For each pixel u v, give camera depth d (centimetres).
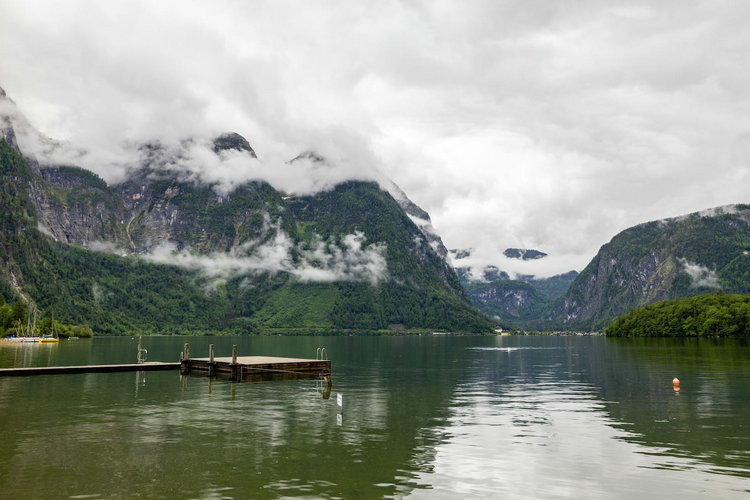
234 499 2220
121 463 2750
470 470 2658
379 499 2234
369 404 4828
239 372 7112
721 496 2284
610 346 18500
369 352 15275
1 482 2430
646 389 5922
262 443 3209
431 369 8988
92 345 19025
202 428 3653
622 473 2609
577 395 5459
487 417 4144
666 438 3372
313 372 7744
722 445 3178
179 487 2370
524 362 10762
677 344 18525
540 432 3556
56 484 2405
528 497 2275
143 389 5747
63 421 3894
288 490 2339
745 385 6203
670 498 2262
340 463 2773
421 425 3797
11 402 4794
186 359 7775
